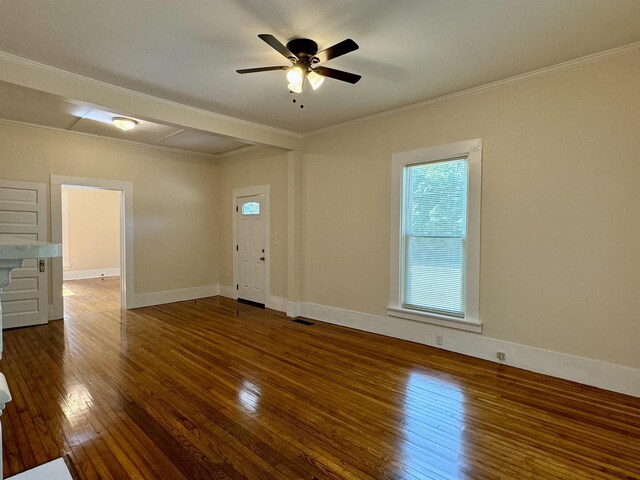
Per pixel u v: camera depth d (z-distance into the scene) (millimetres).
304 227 5477
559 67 3184
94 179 5566
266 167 6145
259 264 6340
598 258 3062
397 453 2205
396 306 4398
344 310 4977
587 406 2760
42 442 2279
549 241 3303
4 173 4758
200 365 3559
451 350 3947
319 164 5230
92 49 2906
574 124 3150
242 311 5867
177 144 6133
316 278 5340
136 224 6062
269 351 3965
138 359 3705
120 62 3127
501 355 3594
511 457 2170
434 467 2080
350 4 2328
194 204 6812
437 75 3393
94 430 2418
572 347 3199
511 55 3014
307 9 2385
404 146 4273
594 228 3076
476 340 3766
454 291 3963
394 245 4391
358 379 3248
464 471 2045
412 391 3016
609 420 2564
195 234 6836
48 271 5152
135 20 2514
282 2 2312
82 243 9758
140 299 6137
